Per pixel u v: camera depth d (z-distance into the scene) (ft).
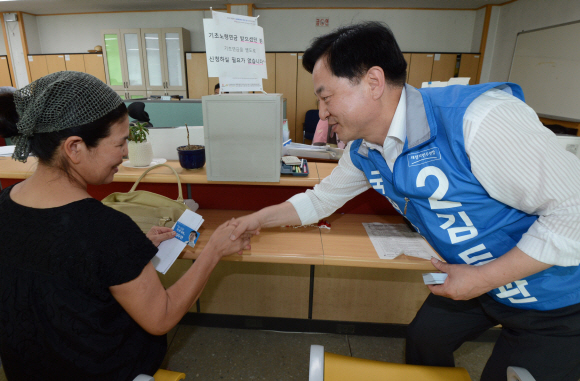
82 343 2.05
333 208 3.89
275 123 3.83
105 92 1.96
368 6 18.38
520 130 1.97
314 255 3.79
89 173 2.07
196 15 19.49
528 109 2.12
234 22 3.77
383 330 5.50
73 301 1.95
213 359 5.11
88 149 1.97
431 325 3.36
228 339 5.49
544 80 14.14
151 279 2.19
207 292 5.48
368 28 2.27
